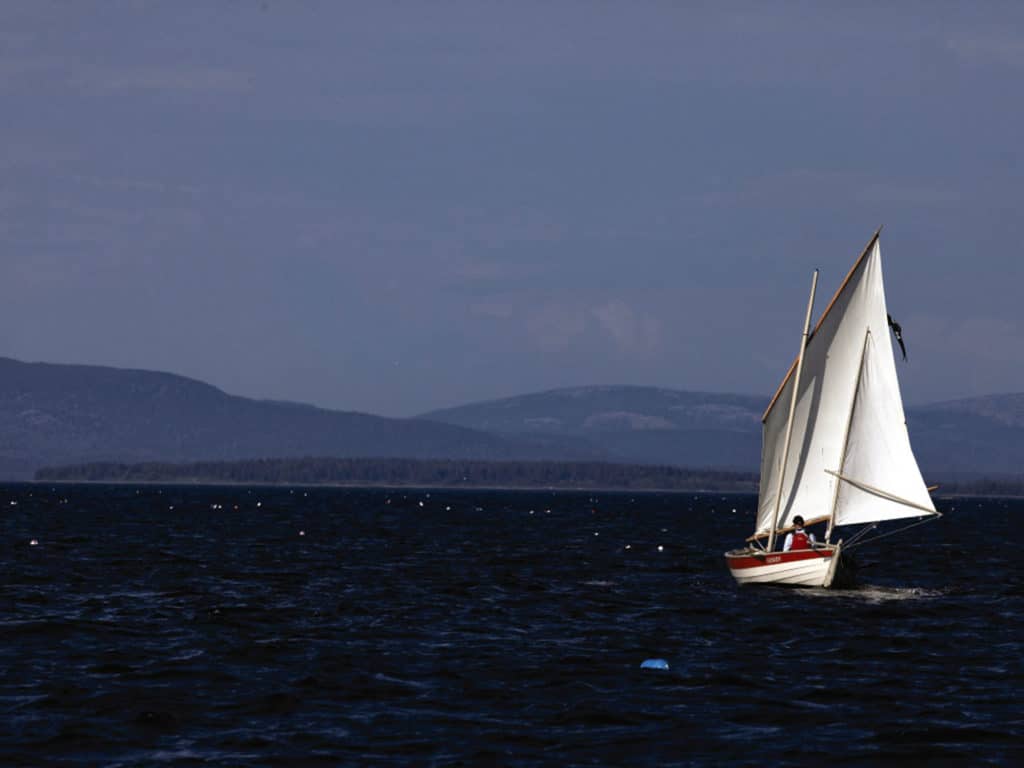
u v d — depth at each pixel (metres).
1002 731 120.12
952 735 118.50
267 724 121.19
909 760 109.94
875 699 135.00
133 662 152.88
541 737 117.00
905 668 154.62
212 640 171.12
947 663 158.75
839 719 125.31
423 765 107.19
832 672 151.38
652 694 136.88
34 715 123.25
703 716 126.19
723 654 164.25
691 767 107.44
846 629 188.00
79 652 159.62
